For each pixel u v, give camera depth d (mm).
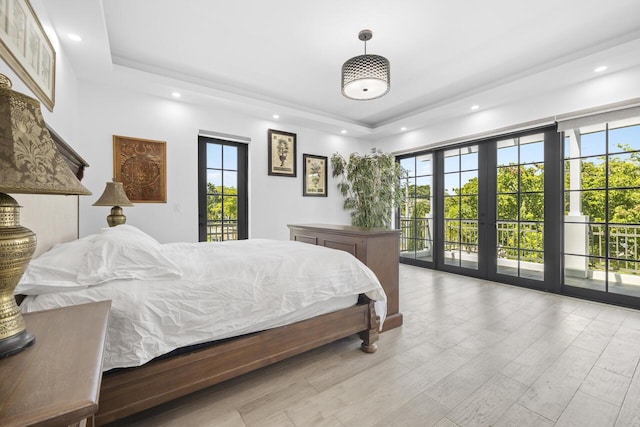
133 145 3291
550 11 2236
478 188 4176
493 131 3848
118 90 3203
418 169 5062
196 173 3729
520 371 1785
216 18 2334
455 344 2145
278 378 1733
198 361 1416
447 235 4625
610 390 1593
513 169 3803
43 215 1650
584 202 3289
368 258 2320
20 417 482
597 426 1333
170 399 1341
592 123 3027
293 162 4672
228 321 1475
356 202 5180
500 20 2352
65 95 2486
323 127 4816
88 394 545
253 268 1694
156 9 2219
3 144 625
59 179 706
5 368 621
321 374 1773
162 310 1304
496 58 2945
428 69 3176
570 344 2125
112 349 1178
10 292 715
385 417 1403
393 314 2469
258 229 4312
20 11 1494
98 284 1276
